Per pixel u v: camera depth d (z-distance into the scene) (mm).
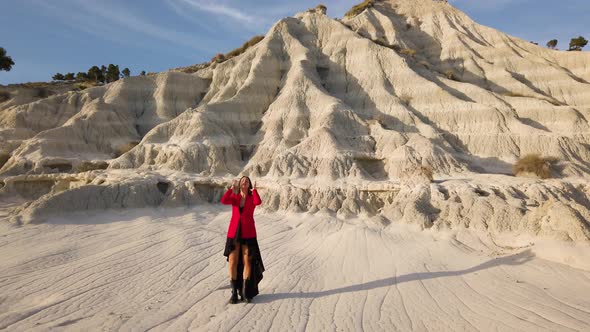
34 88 45562
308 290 8531
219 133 26922
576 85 34562
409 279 9195
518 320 6664
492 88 35594
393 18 47875
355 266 10500
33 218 16094
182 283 9109
